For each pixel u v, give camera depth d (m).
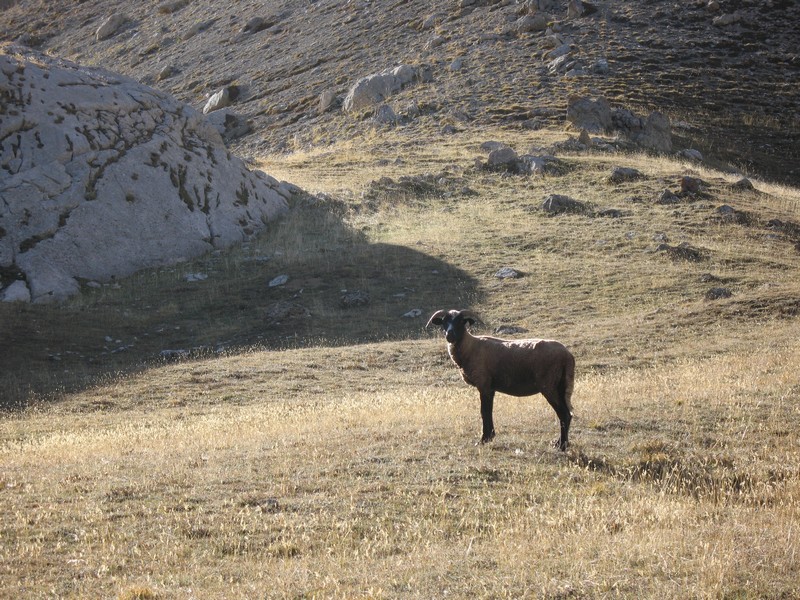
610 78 62.88
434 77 65.19
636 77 63.81
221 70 86.06
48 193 32.41
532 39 69.25
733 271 29.64
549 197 38.31
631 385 16.27
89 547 8.24
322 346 25.25
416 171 44.97
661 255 31.52
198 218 35.47
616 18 73.69
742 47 70.62
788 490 9.27
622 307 26.75
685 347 21.67
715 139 57.25
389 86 64.50
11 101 34.28
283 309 27.84
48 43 113.69
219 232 35.59
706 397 14.20
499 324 25.89
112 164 34.62
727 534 7.84
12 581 7.42
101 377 22.62
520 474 10.36
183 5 110.56
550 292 28.62
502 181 42.72
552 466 10.68
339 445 12.28
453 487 9.91
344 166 47.69
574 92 58.69
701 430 12.22
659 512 8.62
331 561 7.66
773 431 11.87
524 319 26.20
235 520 8.99
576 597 6.68
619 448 11.52
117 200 33.69
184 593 6.99
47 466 12.38
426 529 8.50
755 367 17.00
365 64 73.88
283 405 18.42
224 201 37.09
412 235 35.78
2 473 11.80
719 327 23.31
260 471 10.96
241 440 13.64
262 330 26.98
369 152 50.78
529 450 11.45
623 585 6.84
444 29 75.00
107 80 39.53
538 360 11.45
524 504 9.28
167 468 11.48
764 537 7.73
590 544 7.80
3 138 33.44
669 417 13.01
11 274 29.80
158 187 35.16
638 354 21.59
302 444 12.53
